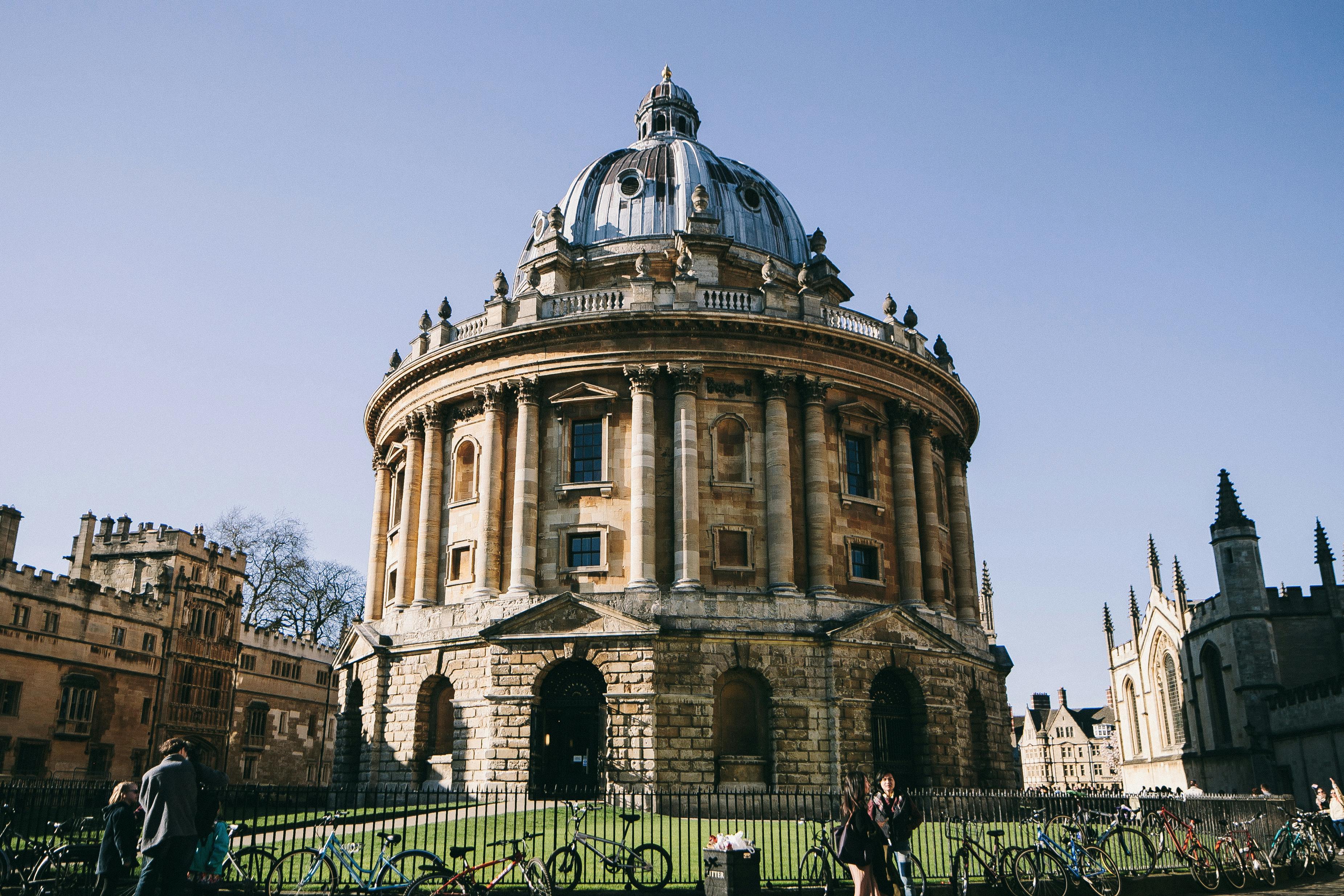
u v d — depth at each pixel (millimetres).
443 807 40031
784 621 43000
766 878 24969
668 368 46031
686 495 44406
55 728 64250
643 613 42469
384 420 55312
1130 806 35219
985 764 48344
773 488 45250
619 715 40719
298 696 88688
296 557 93062
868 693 43000
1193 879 26828
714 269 52688
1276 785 59188
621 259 54469
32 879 23000
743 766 41156
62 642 65375
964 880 23297
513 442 47562
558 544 45406
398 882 22719
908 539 48312
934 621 47094
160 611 73812
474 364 48969
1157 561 80812
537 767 41719
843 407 47938
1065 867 24656
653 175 58406
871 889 18047
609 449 46062
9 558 64875
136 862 18031
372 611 53500
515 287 60281
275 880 24641
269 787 33000
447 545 48562
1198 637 70438
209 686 77938
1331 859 33031
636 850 23562
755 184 60719
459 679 44656
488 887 21906
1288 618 62531
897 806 19422
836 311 49562
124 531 77875
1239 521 64000
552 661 42156
